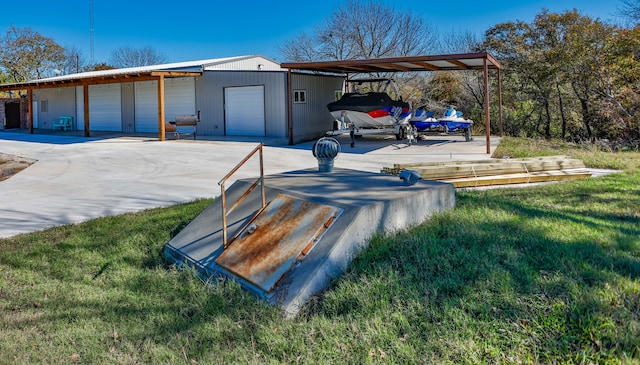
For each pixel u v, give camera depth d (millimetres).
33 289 3473
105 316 2984
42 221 5523
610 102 15484
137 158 10719
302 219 3588
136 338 2670
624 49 15375
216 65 17672
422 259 3162
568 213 4574
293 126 14742
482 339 2312
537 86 18547
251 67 20094
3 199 6816
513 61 19141
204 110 16688
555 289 2662
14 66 35250
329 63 12188
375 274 3014
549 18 18406
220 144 13203
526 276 2836
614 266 2988
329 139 5238
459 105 21062
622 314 2375
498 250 3262
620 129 15875
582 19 17594
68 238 4723
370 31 25125
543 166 7523
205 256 3715
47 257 4184
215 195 6766
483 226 3834
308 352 2391
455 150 11469
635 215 4531
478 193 5887
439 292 2768
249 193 4398
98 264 4008
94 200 6648
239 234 3744
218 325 2744
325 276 3082
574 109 17703
